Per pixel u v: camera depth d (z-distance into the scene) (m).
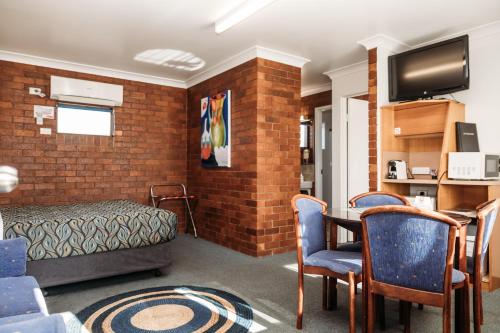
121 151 5.22
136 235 3.19
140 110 5.38
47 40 3.96
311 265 2.31
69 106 4.87
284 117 4.44
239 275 3.47
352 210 2.72
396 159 3.93
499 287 3.07
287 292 3.00
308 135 6.36
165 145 5.62
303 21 3.42
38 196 4.61
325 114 6.15
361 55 4.39
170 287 3.12
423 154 3.96
